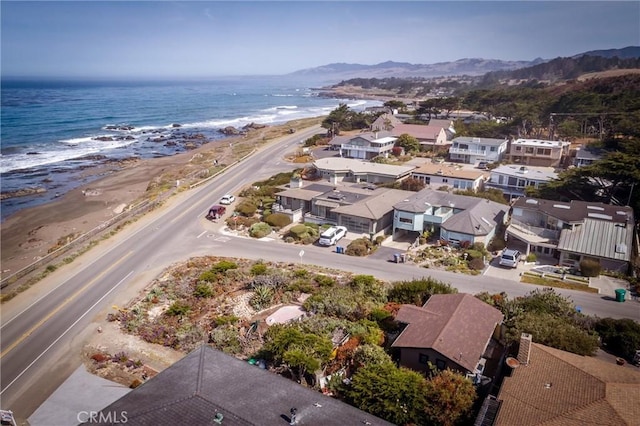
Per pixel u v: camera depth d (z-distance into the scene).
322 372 26.03
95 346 32.03
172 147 121.81
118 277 43.44
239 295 38.69
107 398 26.45
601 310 35.69
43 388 27.83
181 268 44.94
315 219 57.16
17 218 66.06
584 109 113.62
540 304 32.56
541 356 23.48
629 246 42.53
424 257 46.50
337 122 126.38
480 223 49.06
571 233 45.31
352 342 28.33
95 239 52.69
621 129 88.19
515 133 109.62
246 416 17.36
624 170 55.53
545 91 162.88
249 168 87.81
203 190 73.00
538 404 19.61
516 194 66.25
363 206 53.72
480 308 29.64
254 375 20.64
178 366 21.28
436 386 21.94
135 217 60.25
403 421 21.31
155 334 32.72
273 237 53.78
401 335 27.36
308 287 38.69
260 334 31.86
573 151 90.19
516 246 48.94
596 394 19.30
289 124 152.25
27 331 34.47
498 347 28.09
